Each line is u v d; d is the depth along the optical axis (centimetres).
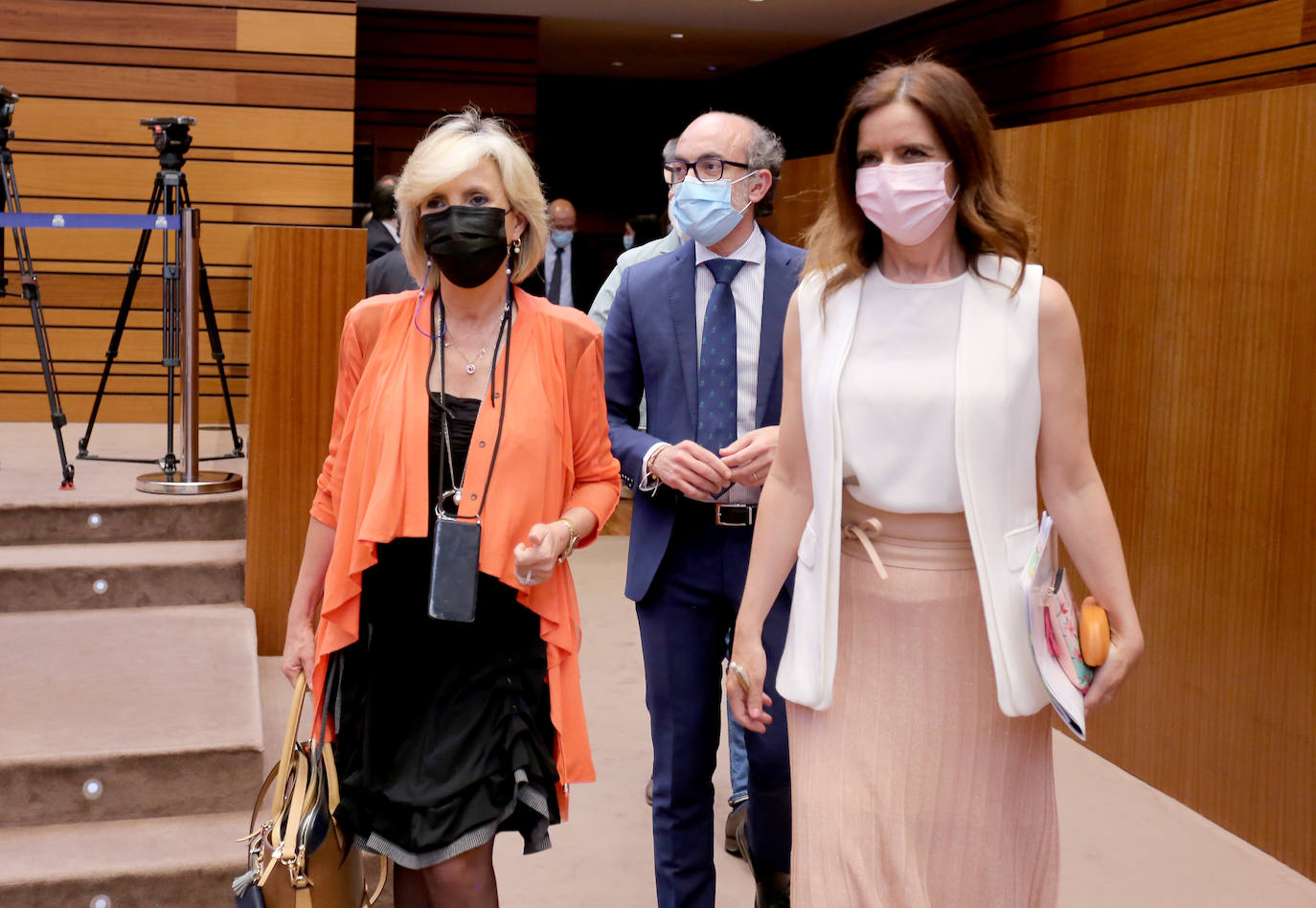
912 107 168
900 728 176
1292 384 324
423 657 197
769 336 248
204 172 546
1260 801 335
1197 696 359
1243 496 342
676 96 1545
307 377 373
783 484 190
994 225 171
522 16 1020
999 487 170
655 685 252
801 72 1190
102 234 558
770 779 250
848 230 179
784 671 184
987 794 175
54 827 279
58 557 375
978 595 174
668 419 254
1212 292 354
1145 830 346
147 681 320
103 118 543
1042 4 744
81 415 569
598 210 1570
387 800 194
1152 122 379
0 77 536
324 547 207
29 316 561
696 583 247
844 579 181
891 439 173
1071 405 172
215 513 404
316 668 198
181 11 538
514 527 194
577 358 210
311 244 369
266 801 291
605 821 342
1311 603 318
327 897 197
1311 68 524
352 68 547
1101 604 177
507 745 195
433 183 194
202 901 265
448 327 204
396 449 192
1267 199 333
